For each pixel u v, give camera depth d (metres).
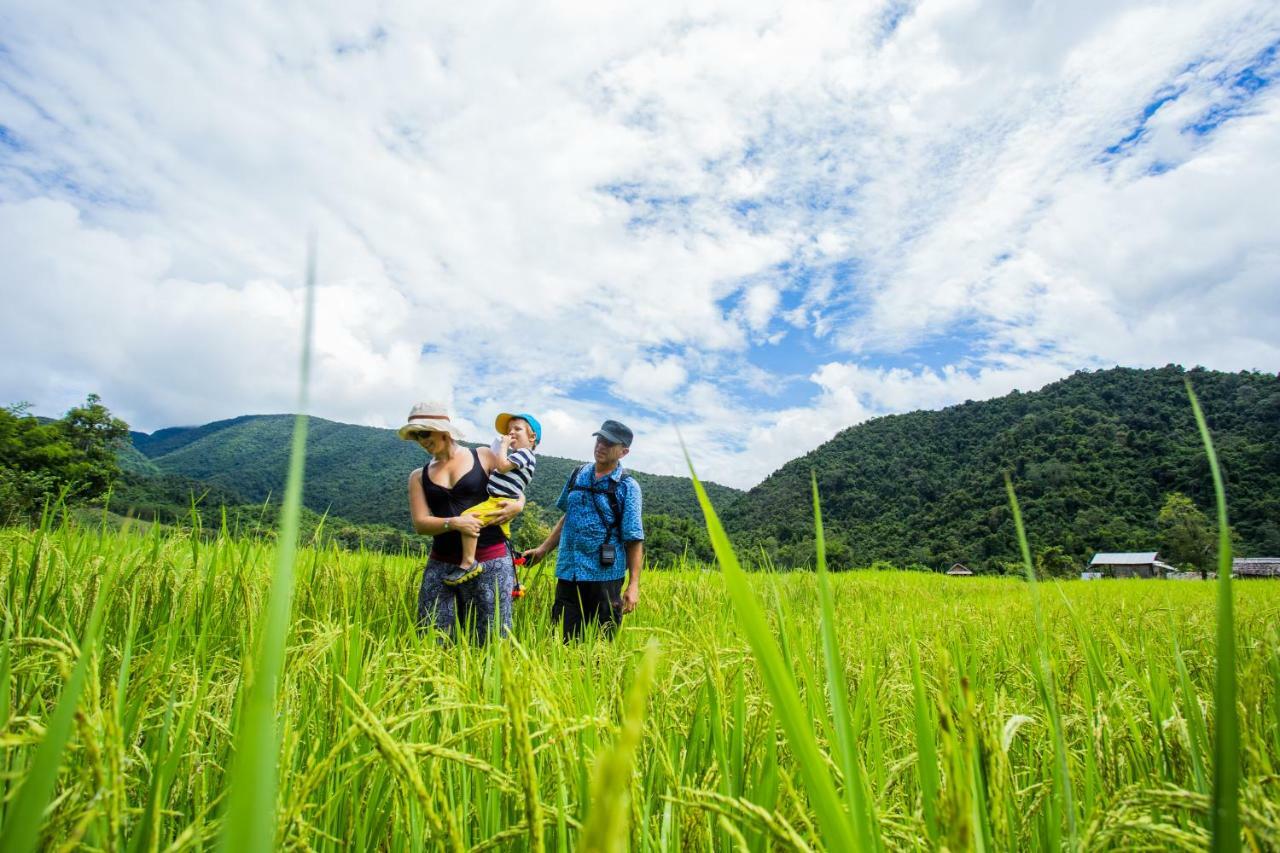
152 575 2.98
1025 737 2.16
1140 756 1.85
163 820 1.31
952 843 0.66
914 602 9.52
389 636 2.86
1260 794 0.98
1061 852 1.42
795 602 4.71
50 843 0.91
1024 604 8.69
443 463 5.32
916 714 1.10
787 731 0.59
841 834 0.56
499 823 1.43
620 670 2.45
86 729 0.77
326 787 1.44
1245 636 3.36
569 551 6.48
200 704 1.54
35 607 2.48
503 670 0.84
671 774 1.28
